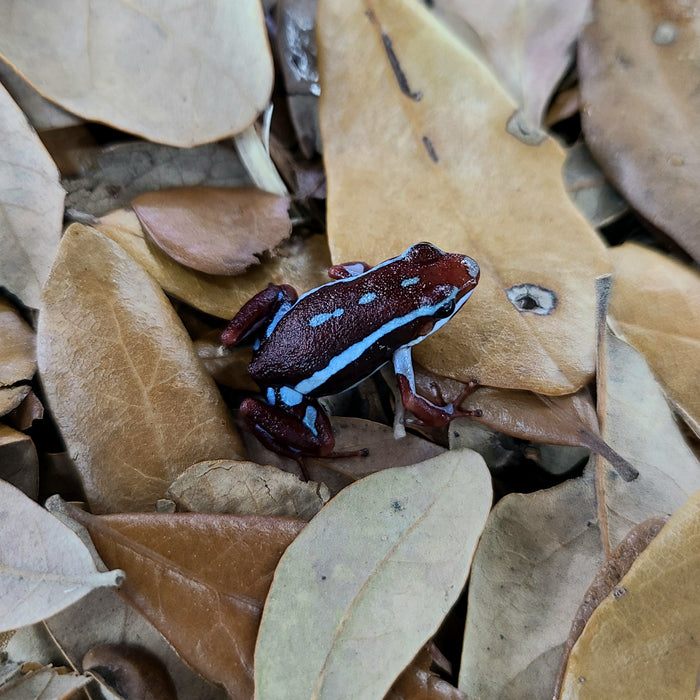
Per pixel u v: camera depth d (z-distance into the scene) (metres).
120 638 0.09
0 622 0.08
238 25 0.10
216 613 0.09
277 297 0.10
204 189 0.10
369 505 0.09
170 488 0.09
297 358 0.10
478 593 0.09
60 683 0.09
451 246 0.10
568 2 0.11
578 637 0.09
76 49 0.10
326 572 0.09
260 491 0.09
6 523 0.08
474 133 0.10
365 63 0.10
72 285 0.09
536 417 0.10
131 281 0.09
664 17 0.10
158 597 0.09
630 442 0.09
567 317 0.10
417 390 0.10
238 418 0.10
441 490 0.09
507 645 0.09
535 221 0.10
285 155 0.11
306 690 0.08
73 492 0.09
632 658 0.09
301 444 0.10
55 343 0.09
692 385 0.10
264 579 0.09
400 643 0.08
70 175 0.10
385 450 0.10
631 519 0.09
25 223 0.10
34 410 0.09
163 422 0.09
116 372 0.09
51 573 0.08
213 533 0.09
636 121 0.10
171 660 0.09
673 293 0.10
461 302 0.10
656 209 0.10
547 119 0.11
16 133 0.10
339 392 0.10
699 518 0.09
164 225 0.10
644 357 0.10
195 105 0.10
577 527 0.09
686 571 0.09
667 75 0.10
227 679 0.09
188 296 0.10
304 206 0.11
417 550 0.09
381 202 0.10
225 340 0.10
